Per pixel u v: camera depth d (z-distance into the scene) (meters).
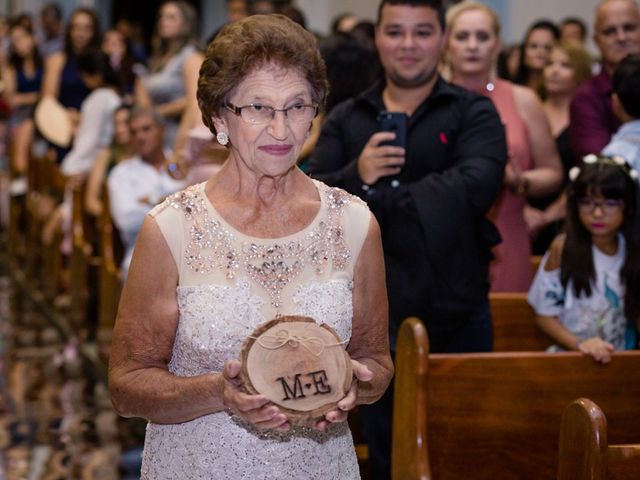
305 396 2.42
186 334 2.63
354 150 4.55
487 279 4.49
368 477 4.70
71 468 5.59
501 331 4.91
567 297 4.61
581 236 4.59
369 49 5.58
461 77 5.83
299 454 2.69
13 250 12.41
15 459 5.72
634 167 4.94
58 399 7.02
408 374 3.74
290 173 2.71
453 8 5.91
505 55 8.52
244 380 2.41
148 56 19.41
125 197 7.24
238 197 2.69
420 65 4.44
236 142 2.60
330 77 5.49
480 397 3.80
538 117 5.79
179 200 2.68
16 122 14.14
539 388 3.85
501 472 3.82
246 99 2.56
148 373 2.64
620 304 4.59
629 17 5.71
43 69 14.34
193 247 2.65
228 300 2.62
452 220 4.27
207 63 2.60
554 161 5.79
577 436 2.94
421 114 4.45
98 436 6.19
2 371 7.79
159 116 7.32
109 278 7.66
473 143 4.41
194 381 2.54
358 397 2.77
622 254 4.62
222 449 2.66
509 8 11.30
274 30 2.56
